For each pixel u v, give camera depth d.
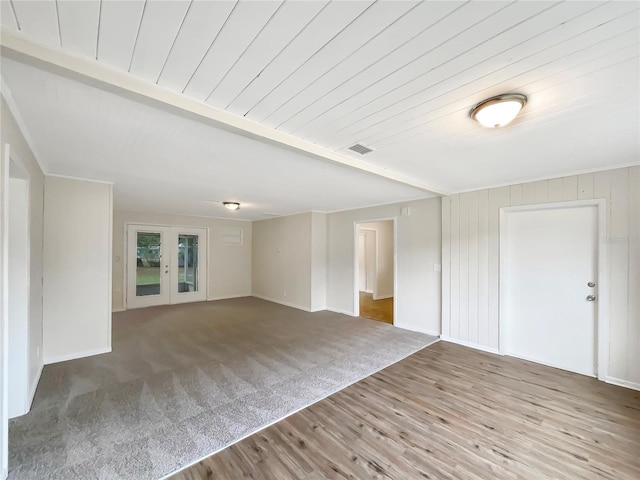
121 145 2.45
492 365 3.47
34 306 2.80
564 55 1.33
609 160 2.88
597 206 3.19
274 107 1.81
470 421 2.33
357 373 3.21
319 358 3.64
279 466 1.83
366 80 1.53
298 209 6.23
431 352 3.88
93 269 3.71
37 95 1.65
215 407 2.49
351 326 5.12
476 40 1.23
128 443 2.02
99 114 1.89
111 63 1.38
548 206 3.47
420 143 2.42
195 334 4.61
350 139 2.33
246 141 2.34
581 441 2.09
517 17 1.11
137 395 2.69
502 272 3.82
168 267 7.00
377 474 1.77
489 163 2.97
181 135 2.23
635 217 2.93
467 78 1.52
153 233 6.79
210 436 2.11
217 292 7.73
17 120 1.94
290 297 6.89
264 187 4.06
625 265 2.98
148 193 4.53
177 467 1.81
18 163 2.03
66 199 3.53
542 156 2.75
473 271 4.08
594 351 3.21
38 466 1.80
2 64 1.35
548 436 2.14
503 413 2.44
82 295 3.63
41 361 3.23
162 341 4.27
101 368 3.28
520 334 3.74
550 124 2.06
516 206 3.71
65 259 3.52
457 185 3.93
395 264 5.15
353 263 5.97
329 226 6.53
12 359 2.34
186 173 3.34
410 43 1.25
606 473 1.79
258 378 3.06
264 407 2.50
